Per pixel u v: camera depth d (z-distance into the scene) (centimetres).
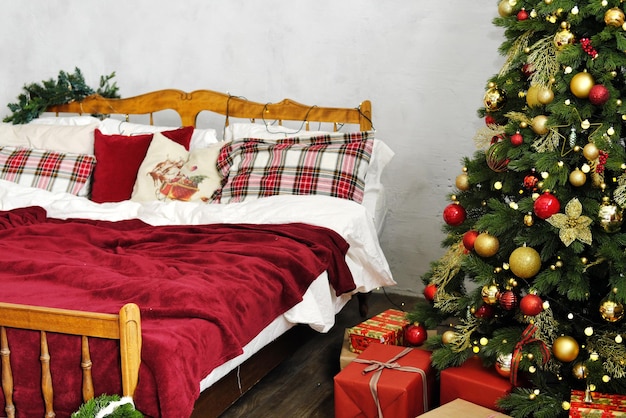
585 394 227
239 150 365
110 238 302
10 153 393
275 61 422
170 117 453
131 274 257
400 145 402
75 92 441
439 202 398
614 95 219
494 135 258
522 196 255
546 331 237
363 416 248
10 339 201
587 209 222
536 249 244
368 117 376
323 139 360
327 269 294
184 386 197
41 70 473
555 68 233
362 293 366
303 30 412
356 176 346
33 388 201
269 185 346
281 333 274
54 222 339
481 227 241
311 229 306
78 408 200
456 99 385
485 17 372
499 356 243
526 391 234
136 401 196
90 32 462
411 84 393
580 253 235
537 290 231
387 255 414
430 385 261
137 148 384
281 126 389
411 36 389
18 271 256
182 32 441
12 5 468
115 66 461
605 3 217
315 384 295
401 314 322
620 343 228
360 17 398
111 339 195
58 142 401
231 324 229
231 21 428
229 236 298
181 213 336
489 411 235
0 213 339
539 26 237
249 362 265
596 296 244
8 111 476
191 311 218
